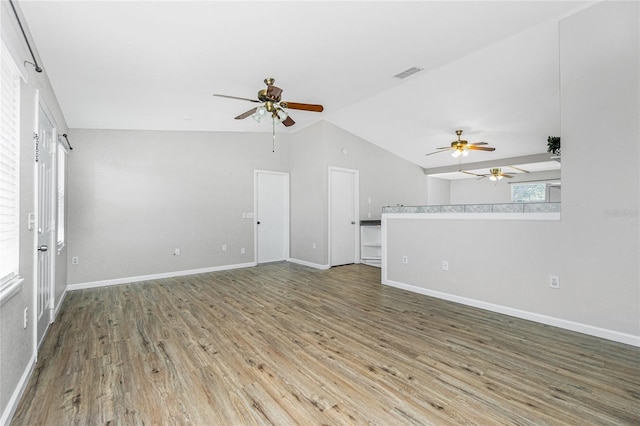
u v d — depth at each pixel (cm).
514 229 314
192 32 243
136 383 199
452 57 332
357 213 640
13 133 182
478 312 329
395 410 170
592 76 261
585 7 261
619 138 250
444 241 376
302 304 363
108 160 466
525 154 684
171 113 427
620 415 164
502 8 252
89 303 371
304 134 617
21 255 192
